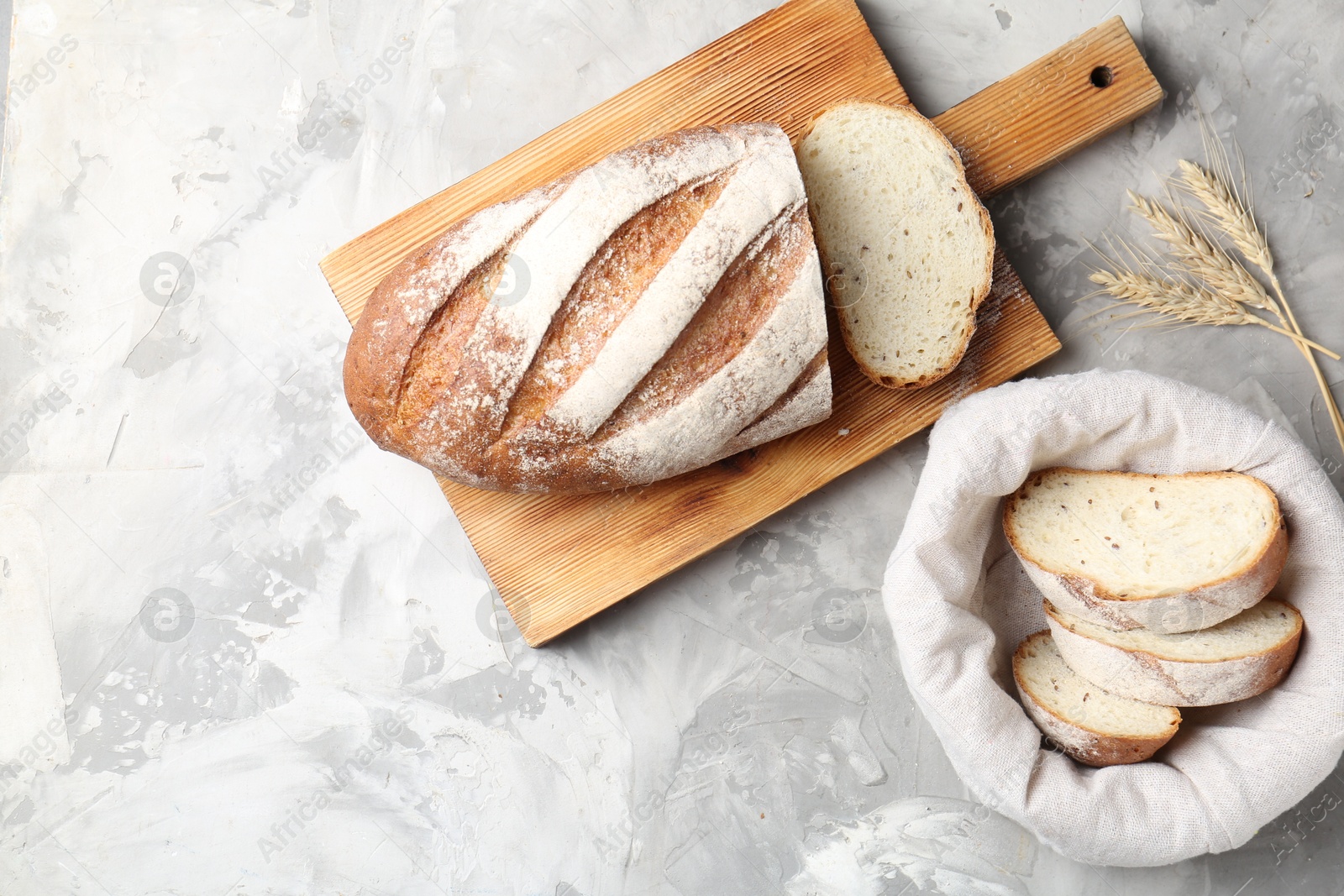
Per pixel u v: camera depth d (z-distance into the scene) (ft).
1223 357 2.27
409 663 2.30
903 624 2.11
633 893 2.28
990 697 2.11
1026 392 2.12
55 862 2.30
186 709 2.31
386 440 2.12
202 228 2.31
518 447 2.07
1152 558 2.13
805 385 2.09
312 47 2.31
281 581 2.31
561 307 2.02
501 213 2.06
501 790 2.29
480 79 2.30
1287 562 2.13
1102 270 2.27
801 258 2.03
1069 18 2.27
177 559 2.31
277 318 2.31
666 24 2.29
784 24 2.22
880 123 2.17
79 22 2.32
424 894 2.29
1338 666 2.08
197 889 2.30
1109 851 2.12
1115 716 2.14
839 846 2.27
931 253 2.17
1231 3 2.27
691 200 2.04
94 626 2.31
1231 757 2.11
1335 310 2.26
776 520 2.28
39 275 2.32
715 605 2.29
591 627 2.29
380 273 2.24
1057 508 2.19
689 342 2.04
